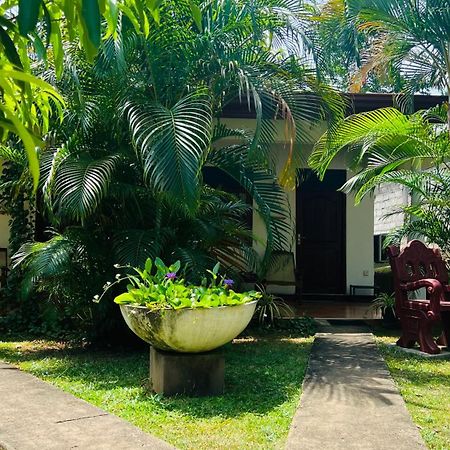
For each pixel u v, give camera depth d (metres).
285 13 6.15
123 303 4.61
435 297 5.85
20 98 1.64
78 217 5.46
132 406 3.96
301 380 4.72
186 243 6.24
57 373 5.16
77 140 5.90
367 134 6.84
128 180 6.13
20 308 7.70
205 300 4.16
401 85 8.01
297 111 6.05
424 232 7.39
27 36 1.24
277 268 9.34
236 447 3.11
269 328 7.49
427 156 6.95
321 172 7.32
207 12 6.05
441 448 3.09
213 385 4.27
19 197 8.09
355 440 3.15
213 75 6.04
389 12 6.40
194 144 5.01
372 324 7.91
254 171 6.43
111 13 1.39
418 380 4.78
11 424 3.44
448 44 6.52
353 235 10.28
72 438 3.18
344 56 8.32
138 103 5.45
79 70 5.59
